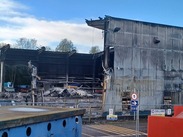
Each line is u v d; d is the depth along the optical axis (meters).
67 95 51.16
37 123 7.10
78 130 9.15
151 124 10.69
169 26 36.66
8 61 55.81
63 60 58.53
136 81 34.72
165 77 36.50
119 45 33.78
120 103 33.66
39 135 7.18
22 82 56.12
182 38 37.56
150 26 35.50
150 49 35.53
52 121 7.73
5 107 9.57
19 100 36.12
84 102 39.44
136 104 18.89
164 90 36.38
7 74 55.34
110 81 33.38
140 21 34.91
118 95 33.69
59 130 8.05
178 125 10.27
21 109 8.73
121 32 33.88
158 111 28.02
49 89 52.94
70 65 59.06
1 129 5.93
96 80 58.53
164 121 10.47
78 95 51.25
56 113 7.86
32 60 56.94
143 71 35.12
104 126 26.77
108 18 33.16
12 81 55.41
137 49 34.78
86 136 21.44
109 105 33.00
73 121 8.84
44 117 7.32
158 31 36.00
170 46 36.78
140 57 34.97
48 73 58.06
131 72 34.47
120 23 33.78
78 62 59.41
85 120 29.31
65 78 58.88
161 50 36.22
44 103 30.55
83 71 60.12
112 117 30.28
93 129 24.77
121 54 33.94
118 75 33.78
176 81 37.22
